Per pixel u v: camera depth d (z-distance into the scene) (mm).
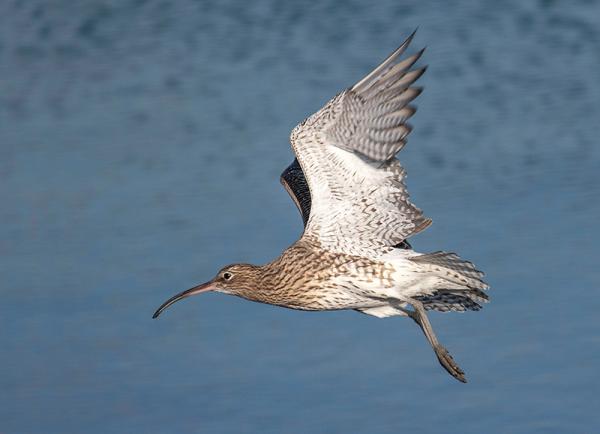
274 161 17547
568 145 17547
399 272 10156
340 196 10180
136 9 22266
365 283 10250
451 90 19453
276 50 20953
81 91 20266
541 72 19750
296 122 18641
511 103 18922
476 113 18688
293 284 10539
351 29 21375
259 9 22047
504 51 20453
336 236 10305
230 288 10914
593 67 19781
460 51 20469
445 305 10828
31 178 17406
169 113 19250
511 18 21281
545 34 20766
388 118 9758
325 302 10516
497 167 17078
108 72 20812
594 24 20844
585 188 16250
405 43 9641
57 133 18812
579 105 18641
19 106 19844
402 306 10594
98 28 22094
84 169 17594
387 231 10172
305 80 19969
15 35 22031
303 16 21828
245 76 20297
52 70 21016
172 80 20344
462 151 17625
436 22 21344
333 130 9859
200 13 22188
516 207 15906
